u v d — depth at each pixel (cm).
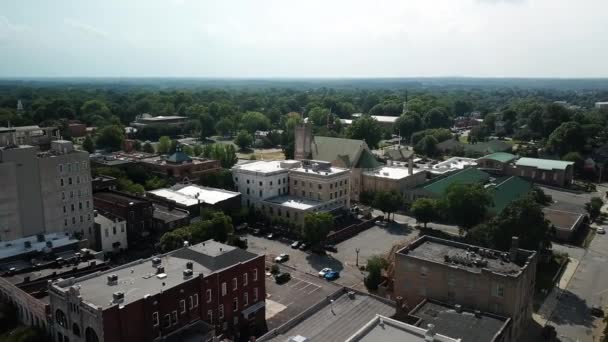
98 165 18100
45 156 11956
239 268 8762
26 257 10262
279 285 10750
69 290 7188
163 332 7419
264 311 9312
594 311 9612
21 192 11425
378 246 13275
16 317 8806
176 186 16525
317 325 7462
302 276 11225
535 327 9056
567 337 8731
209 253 9031
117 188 15812
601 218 16312
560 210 16300
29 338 7762
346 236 14100
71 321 7275
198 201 14700
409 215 16412
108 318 6712
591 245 13788
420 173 18588
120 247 12781
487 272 7944
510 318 7544
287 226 14438
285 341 6950
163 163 18575
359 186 18138
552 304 10050
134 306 7000
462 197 13300
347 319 7650
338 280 11038
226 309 8575
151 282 7775
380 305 8138
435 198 16175
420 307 8094
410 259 8812
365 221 15038
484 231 11312
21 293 8469
